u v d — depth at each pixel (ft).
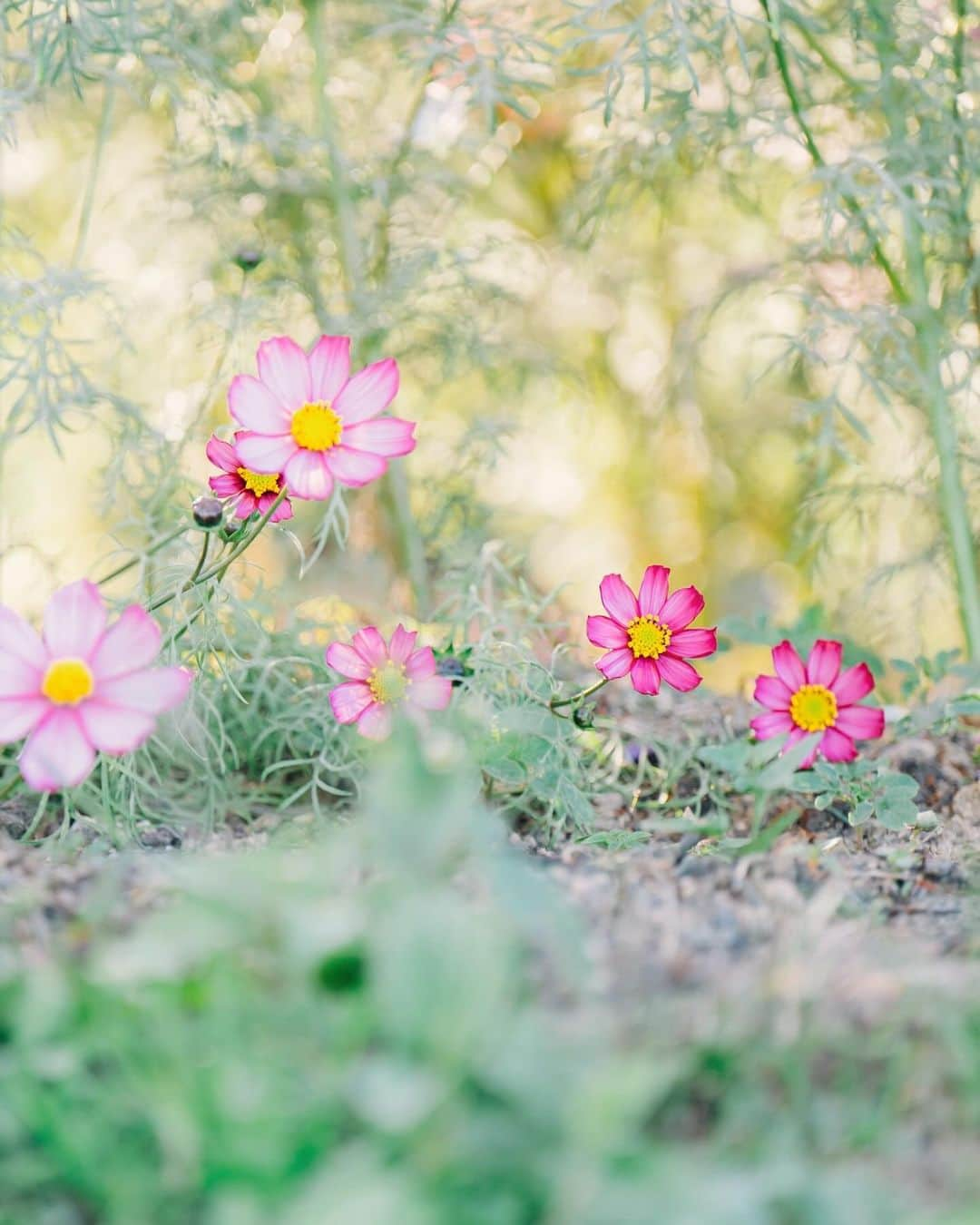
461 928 3.12
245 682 4.52
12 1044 3.17
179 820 4.22
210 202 5.24
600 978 3.32
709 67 5.21
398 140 5.36
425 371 5.63
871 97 4.82
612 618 4.14
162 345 5.35
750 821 4.26
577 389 5.74
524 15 5.37
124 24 4.67
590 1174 2.75
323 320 5.24
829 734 4.08
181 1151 2.86
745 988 3.29
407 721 3.28
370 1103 2.81
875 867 3.82
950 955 3.42
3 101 4.55
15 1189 2.93
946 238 4.91
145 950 3.20
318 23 5.15
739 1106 3.15
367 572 5.32
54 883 3.56
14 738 3.56
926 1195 3.02
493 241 5.41
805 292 4.88
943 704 4.35
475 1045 3.02
